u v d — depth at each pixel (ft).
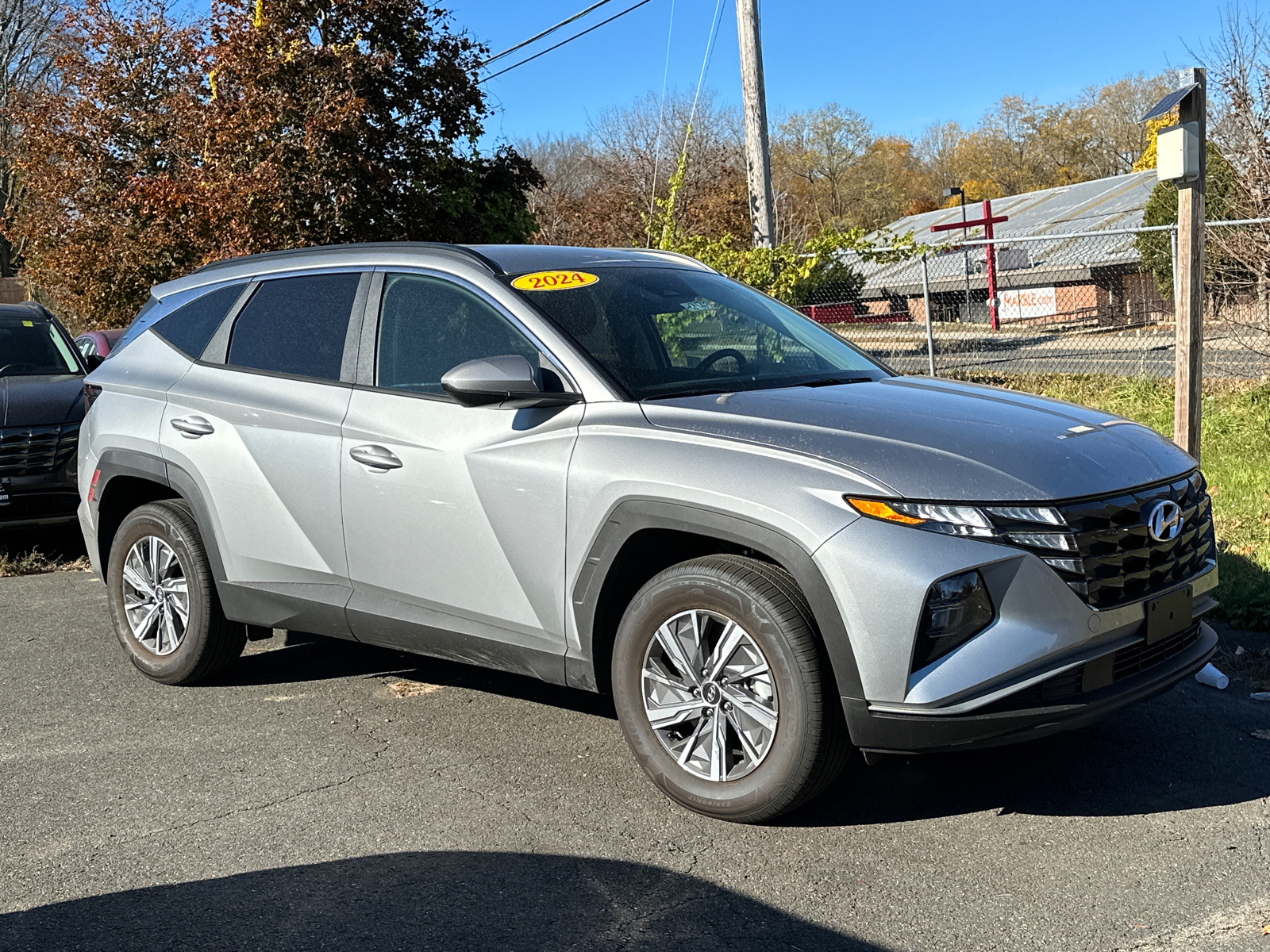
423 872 10.43
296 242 43.06
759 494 10.66
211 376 15.65
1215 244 36.52
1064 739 13.25
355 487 13.70
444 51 45.96
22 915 9.83
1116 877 9.99
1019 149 246.06
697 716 11.42
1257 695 14.38
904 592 9.98
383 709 14.97
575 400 12.25
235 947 9.18
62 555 25.99
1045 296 90.27
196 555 15.53
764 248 41.22
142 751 13.73
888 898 9.75
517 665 12.78
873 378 13.96
